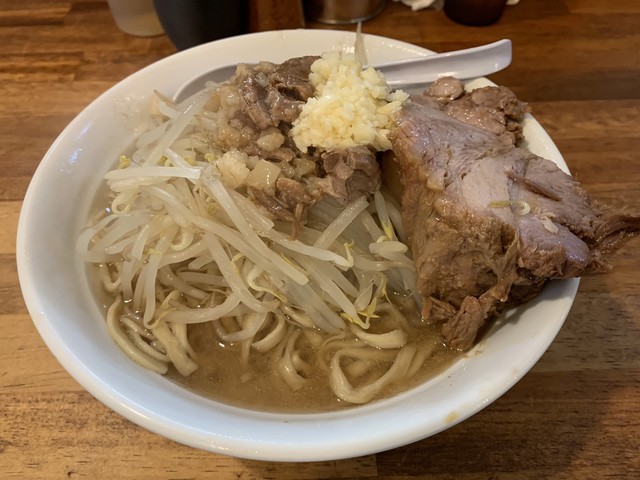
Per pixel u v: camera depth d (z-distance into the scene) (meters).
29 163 0.25
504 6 0.33
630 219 0.16
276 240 0.19
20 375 0.19
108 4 0.33
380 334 0.19
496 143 0.19
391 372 0.18
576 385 0.18
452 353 0.18
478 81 0.23
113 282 0.19
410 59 0.23
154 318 0.19
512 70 0.30
